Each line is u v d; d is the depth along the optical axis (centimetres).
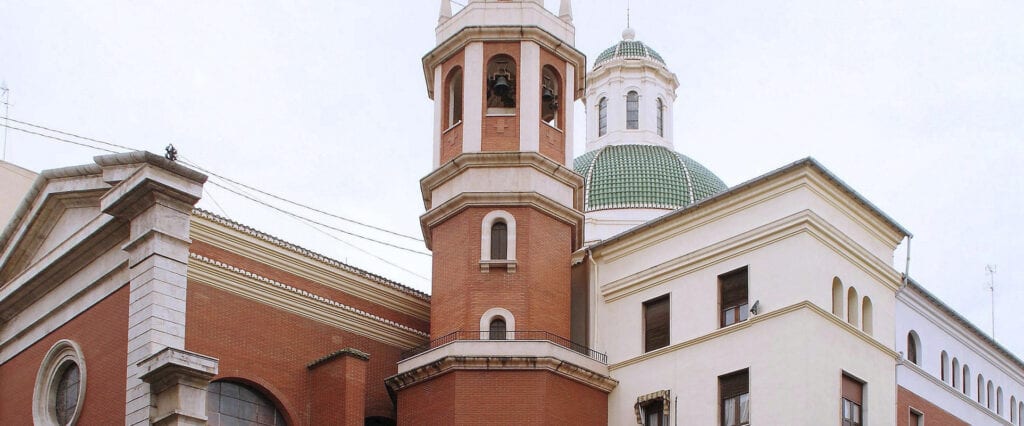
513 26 4366
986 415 4694
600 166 6247
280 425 4000
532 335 4094
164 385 3341
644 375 4122
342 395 3919
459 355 4000
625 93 6594
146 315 3466
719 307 4012
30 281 3959
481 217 4212
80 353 3709
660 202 6050
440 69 4484
